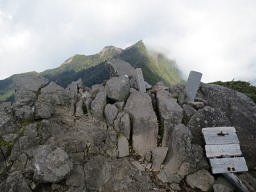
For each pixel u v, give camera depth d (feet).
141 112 24.38
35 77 29.37
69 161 17.58
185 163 20.31
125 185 18.95
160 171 20.66
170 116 23.81
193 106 28.43
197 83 29.86
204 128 22.22
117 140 23.53
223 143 21.36
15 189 15.10
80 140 22.18
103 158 21.39
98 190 18.08
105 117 26.11
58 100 26.78
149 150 22.65
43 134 21.42
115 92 27.20
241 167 20.02
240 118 26.43
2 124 19.84
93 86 34.88
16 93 25.12
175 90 32.60
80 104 27.73
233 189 19.11
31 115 22.26
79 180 18.07
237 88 41.52
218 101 30.12
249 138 24.25
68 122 24.53
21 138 19.65
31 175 16.60
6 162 18.20
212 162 20.25
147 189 18.74
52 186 16.66
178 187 19.38
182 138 20.85
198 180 19.52
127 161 21.74
